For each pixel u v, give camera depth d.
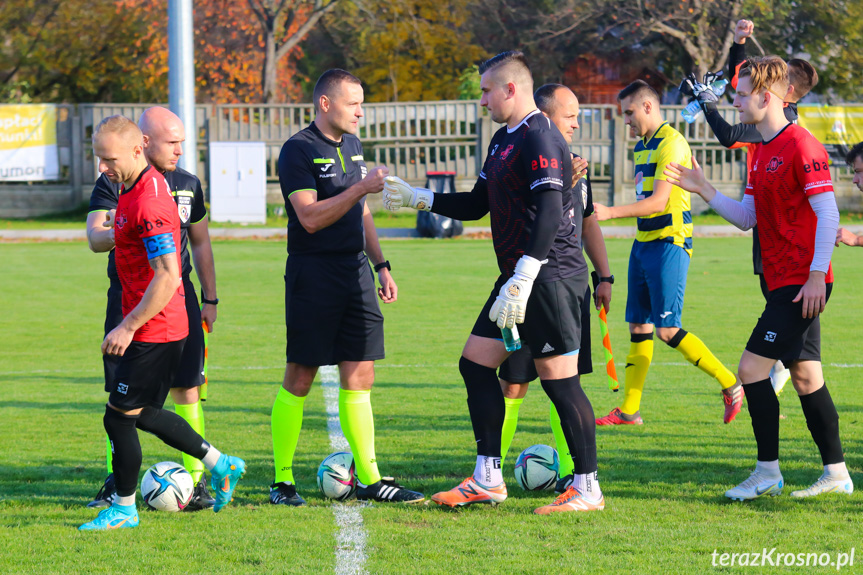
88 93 121.38
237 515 15.49
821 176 15.27
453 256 65.19
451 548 13.56
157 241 13.93
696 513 15.23
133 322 13.96
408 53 126.94
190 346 16.75
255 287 51.00
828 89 108.31
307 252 16.44
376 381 28.14
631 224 88.88
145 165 14.34
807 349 16.14
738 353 31.83
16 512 15.64
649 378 28.88
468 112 96.31
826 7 103.81
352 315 16.59
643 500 16.05
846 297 46.16
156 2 119.38
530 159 14.84
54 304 45.34
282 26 125.38
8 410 24.61
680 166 16.89
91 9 115.88
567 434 15.52
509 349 14.58
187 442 14.88
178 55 68.12
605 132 96.50
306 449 20.27
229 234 80.94
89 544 13.87
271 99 116.25
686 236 22.06
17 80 119.25
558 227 14.70
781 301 15.80
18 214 95.44
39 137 95.00
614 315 42.09
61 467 18.78
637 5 103.38
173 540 14.05
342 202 15.55
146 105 97.31
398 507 15.95
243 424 22.83
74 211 96.38
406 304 44.62
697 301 44.78
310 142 16.50
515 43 118.88
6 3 112.31
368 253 18.12
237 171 89.19
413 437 21.11
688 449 19.88
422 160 98.31
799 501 15.85
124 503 14.82
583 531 14.31
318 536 14.20
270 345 35.00
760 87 15.78
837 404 24.09
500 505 16.06
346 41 133.38
